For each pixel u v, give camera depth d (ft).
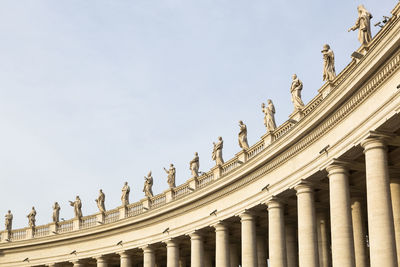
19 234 258.98
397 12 95.30
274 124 154.30
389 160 117.91
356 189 133.08
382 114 100.32
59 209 252.83
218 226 167.22
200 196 174.81
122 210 222.48
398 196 117.80
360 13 111.75
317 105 118.83
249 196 153.38
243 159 163.53
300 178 130.00
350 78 105.81
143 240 205.05
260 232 172.76
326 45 126.00
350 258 111.24
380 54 95.96
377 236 98.73
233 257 188.65
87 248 230.48
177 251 190.80
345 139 112.57
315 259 125.18
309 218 127.34
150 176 216.13
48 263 241.96
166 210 191.62
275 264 138.21
